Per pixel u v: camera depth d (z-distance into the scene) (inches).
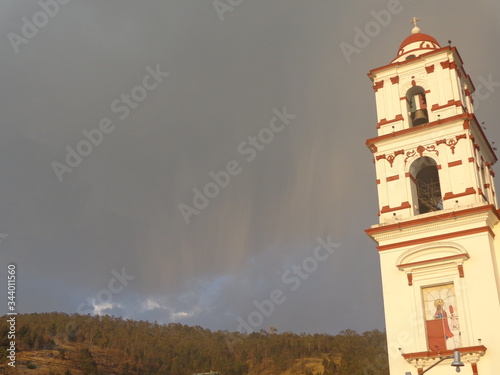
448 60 1644.9
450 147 1523.1
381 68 1722.4
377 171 1593.3
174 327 4827.8
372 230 1491.1
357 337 4566.9
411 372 1331.2
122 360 4013.3
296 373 4109.3
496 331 1286.9
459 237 1406.3
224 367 4293.8
